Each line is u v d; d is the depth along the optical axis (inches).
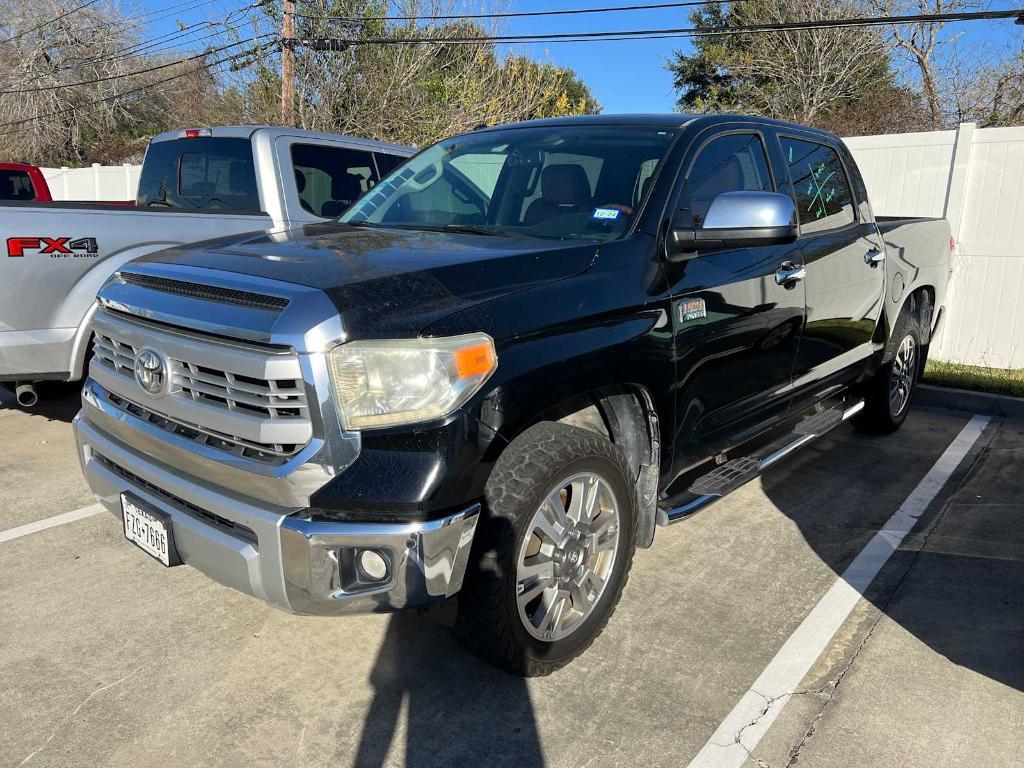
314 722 104.0
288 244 115.8
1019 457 213.6
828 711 107.6
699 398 130.9
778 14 1034.7
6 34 1268.5
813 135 178.5
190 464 100.0
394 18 751.7
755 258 144.3
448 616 105.9
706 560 150.9
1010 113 923.4
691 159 136.2
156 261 112.3
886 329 203.0
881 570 148.0
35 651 117.7
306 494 90.2
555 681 113.0
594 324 108.0
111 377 112.6
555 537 105.8
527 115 891.4
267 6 826.8
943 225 240.2
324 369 88.4
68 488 179.0
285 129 234.1
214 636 122.9
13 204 176.2
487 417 93.6
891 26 997.2
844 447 221.5
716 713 106.8
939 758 99.0
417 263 101.5
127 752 97.8
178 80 1316.4
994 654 121.3
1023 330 305.9
